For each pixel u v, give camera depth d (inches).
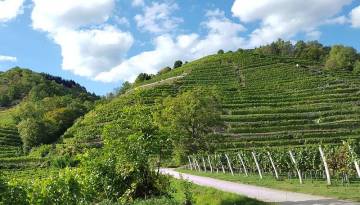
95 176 976.3
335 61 6732.3
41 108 6545.3
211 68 6432.1
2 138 5017.2
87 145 3708.2
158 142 996.6
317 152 1627.7
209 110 2566.4
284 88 5098.4
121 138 983.6
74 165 3390.7
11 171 3245.6
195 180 1621.6
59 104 6815.9
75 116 5949.8
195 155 2549.2
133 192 973.2
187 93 2600.9
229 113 4069.9
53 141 5103.3
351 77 5610.2
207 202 927.7
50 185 938.7
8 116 6643.7
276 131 3545.8
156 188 992.2
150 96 4810.5
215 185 1328.7
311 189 1032.2
